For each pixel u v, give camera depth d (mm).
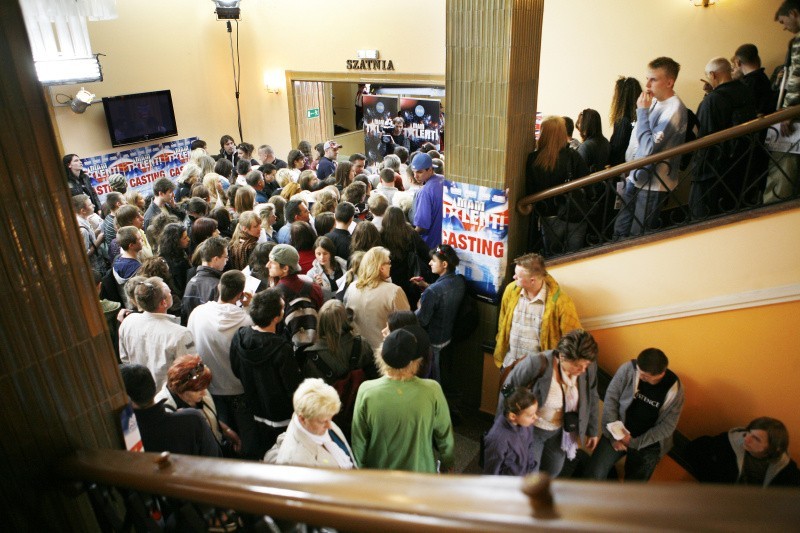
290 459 2080
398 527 712
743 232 2930
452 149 3727
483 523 628
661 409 3092
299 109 9766
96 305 1288
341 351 2867
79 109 7812
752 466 2887
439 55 7859
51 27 3871
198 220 4012
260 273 3646
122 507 1404
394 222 3977
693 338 3230
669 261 3213
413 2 7832
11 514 1167
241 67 9969
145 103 8883
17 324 1127
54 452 1224
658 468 3605
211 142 10148
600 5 6160
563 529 571
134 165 9047
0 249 1083
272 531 1041
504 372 3336
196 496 1018
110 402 1346
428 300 3500
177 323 3014
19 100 1090
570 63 6535
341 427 2900
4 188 1078
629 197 3930
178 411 2189
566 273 3646
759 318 2982
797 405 2979
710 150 3629
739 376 3131
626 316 3430
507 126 3430
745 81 4055
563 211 3701
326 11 8664
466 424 4043
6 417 1132
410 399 2391
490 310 3879
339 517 785
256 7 9359
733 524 481
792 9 3391
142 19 8758
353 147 12109
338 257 3979
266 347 2660
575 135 6684
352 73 8750
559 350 2809
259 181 5602
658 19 5883
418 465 2480
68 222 1208
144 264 3398
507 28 3219
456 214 3863
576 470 3639
